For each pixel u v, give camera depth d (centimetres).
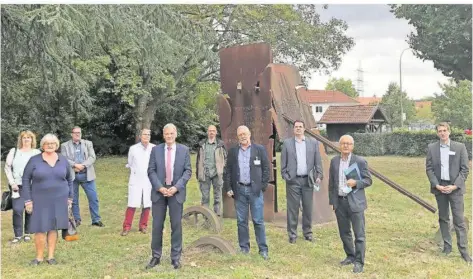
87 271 639
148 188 852
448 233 716
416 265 659
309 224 797
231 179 699
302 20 2462
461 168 686
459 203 687
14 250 748
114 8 1038
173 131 647
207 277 603
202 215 934
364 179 634
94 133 2786
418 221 950
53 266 662
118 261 684
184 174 645
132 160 858
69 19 945
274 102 927
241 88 955
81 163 908
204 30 1251
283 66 959
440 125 691
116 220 984
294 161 785
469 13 1569
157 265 650
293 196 785
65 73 1241
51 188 673
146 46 1103
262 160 689
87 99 1547
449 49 1684
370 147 3209
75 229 814
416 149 3081
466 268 647
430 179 702
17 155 793
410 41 1847
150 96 2361
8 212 1058
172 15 1173
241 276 602
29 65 1298
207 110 3162
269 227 893
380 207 1113
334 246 759
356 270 628
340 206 647
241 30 2348
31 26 1082
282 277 607
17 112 2327
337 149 895
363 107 4081
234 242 792
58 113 2425
